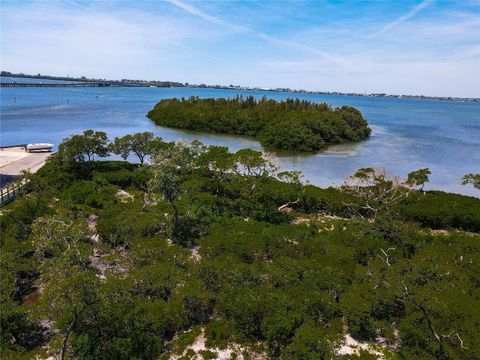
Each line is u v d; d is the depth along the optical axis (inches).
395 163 2940.5
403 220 1598.2
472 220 1574.8
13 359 709.3
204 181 1820.9
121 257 1152.8
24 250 1095.0
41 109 5954.7
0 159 2509.8
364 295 920.9
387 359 773.3
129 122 4813.0
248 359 784.9
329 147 3636.8
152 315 825.5
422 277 938.7
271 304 864.3
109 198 1646.2
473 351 737.6
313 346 762.2
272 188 1675.7
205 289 976.3
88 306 732.7
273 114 4456.2
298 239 1299.2
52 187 1672.0
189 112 4662.9
